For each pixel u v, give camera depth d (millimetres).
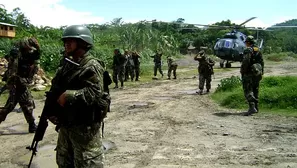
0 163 5512
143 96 13445
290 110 9469
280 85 11531
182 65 35875
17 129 7758
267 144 6523
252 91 9266
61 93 3277
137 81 20078
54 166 5367
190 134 7281
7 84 7164
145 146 6395
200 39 59156
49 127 7961
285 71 25484
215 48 30297
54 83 3357
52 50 19938
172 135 7207
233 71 27109
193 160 5574
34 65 7316
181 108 10547
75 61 3312
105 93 3320
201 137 7035
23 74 7191
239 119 8750
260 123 8258
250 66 9133
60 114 3303
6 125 8156
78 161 3264
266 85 11609
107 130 7641
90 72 3205
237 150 6133
